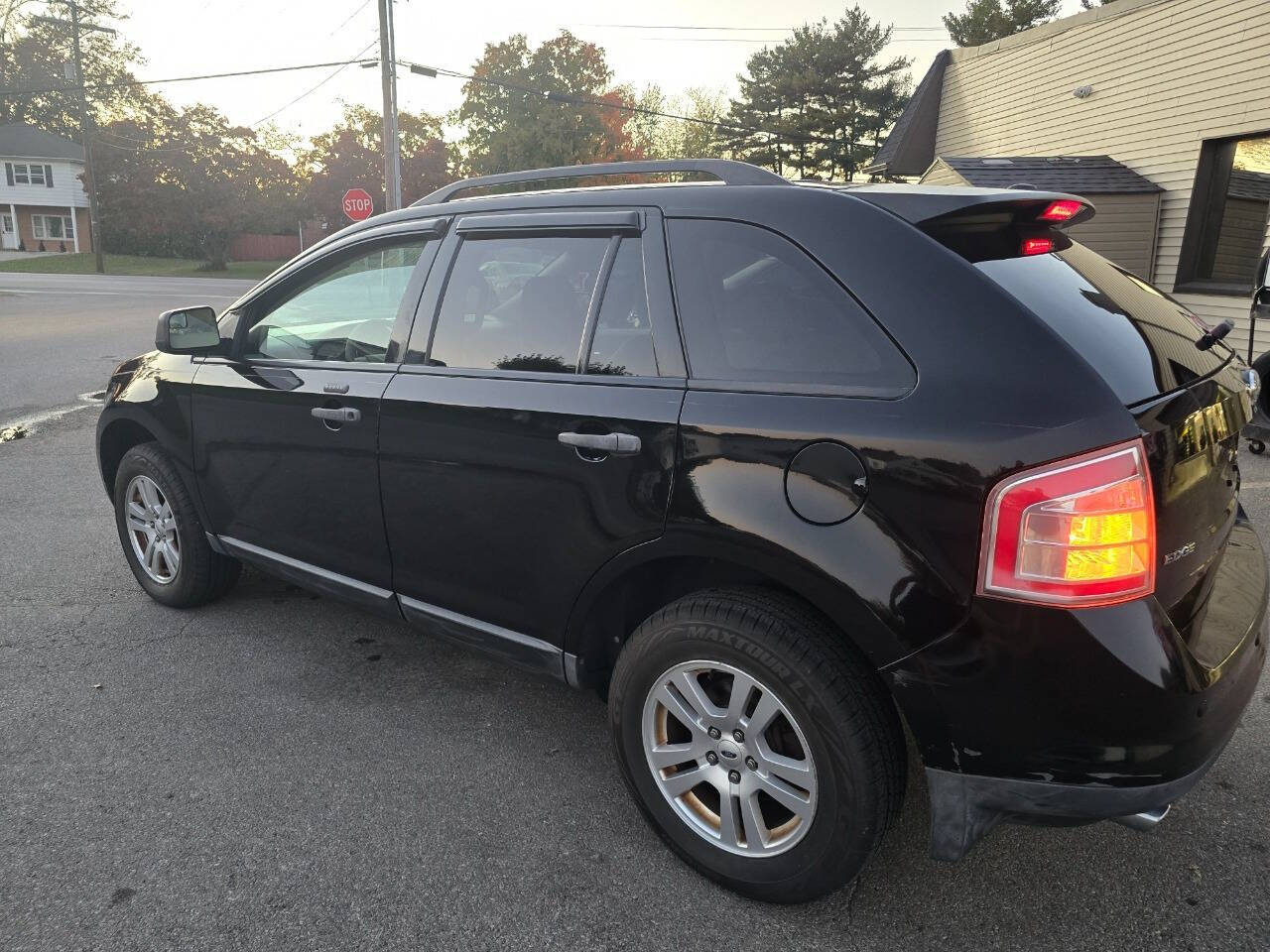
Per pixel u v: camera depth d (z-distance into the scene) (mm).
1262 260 6105
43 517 5441
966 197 2119
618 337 2418
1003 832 2549
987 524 1811
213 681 3398
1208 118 10133
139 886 2309
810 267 2141
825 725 2014
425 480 2779
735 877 2252
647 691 2334
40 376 10859
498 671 3508
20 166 58125
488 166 43281
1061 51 12430
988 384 1863
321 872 2371
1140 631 1785
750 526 2068
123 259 53250
